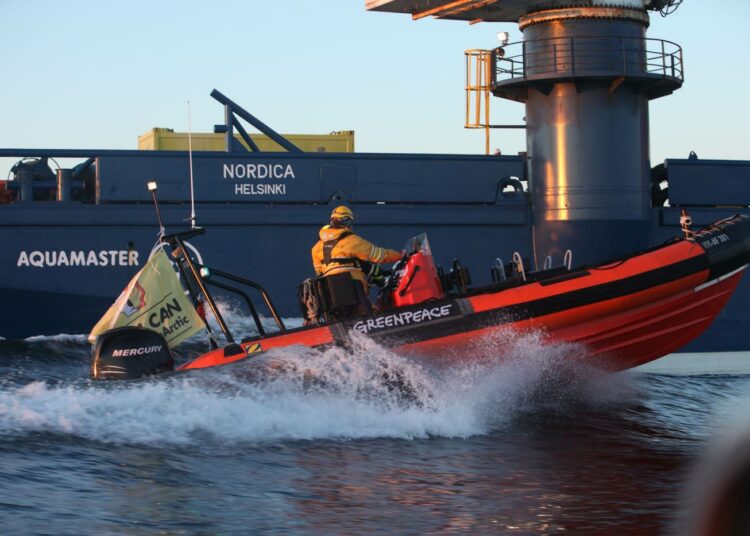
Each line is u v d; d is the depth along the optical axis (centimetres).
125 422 1268
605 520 879
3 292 2478
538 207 2731
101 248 2527
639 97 2775
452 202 2711
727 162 2886
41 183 2592
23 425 1222
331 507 916
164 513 866
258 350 1463
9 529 783
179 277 1590
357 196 2653
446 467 1136
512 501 958
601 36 2658
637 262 1634
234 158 2606
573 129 2702
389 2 2834
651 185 2938
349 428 1350
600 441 1351
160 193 2567
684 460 1216
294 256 2611
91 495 923
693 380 2316
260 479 1036
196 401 1366
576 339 1587
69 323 2514
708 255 1677
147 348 1424
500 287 1579
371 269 1573
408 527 844
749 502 337
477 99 3588
